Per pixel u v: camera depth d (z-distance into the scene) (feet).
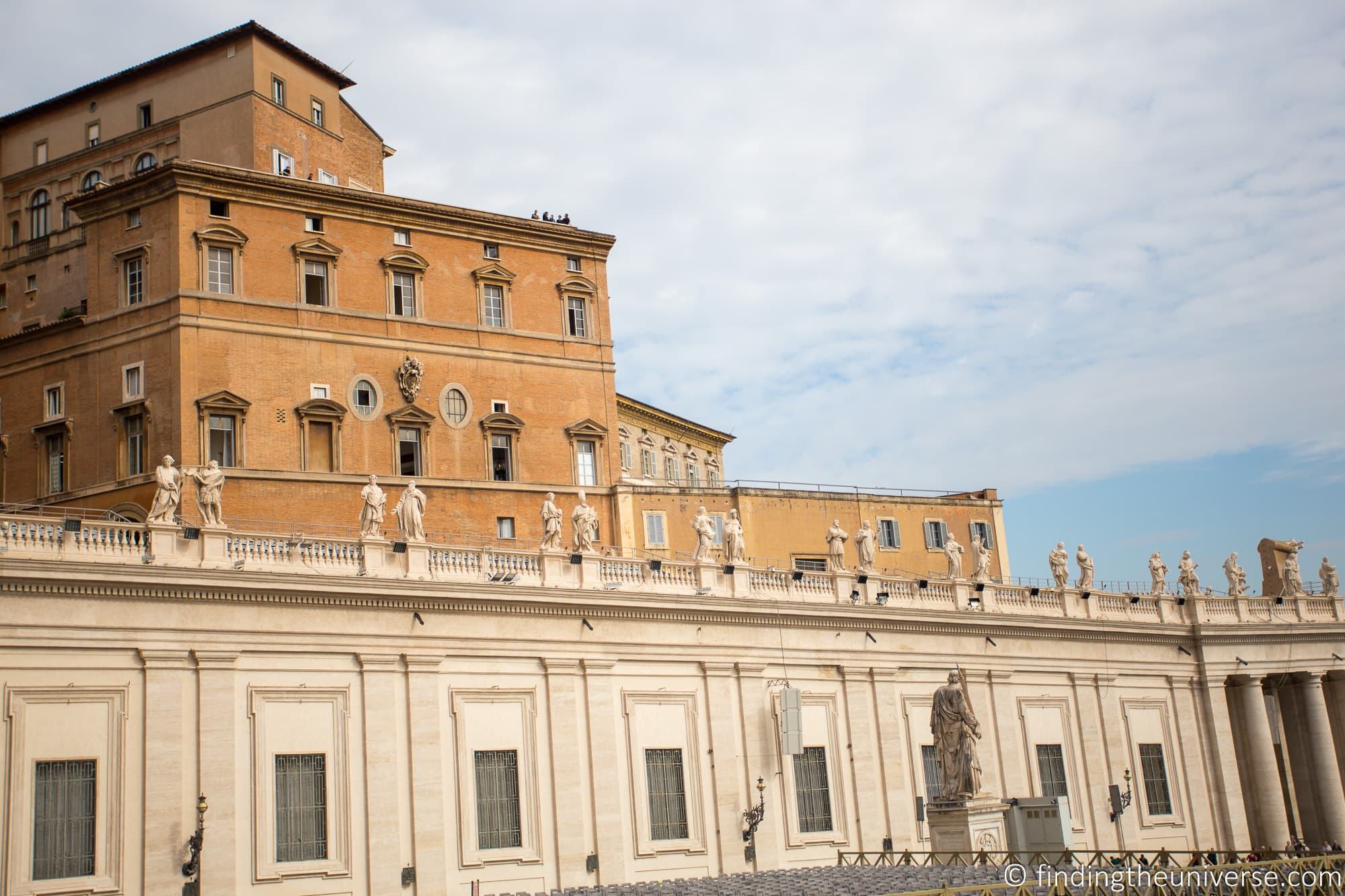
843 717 184.55
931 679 195.72
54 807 127.03
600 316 231.71
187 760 133.90
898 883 133.59
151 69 229.66
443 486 208.33
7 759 124.98
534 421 220.43
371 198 210.79
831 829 178.81
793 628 182.50
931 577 245.45
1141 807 214.90
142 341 196.13
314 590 143.33
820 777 180.24
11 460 204.33
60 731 128.36
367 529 151.23
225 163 219.61
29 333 204.03
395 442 206.69
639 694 166.30
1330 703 244.83
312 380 201.77
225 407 193.06
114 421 196.03
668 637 170.30
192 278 195.31
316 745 141.69
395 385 208.44
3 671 126.31
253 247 201.05
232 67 221.66
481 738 152.66
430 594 150.71
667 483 297.94
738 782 171.73
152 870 129.59
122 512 190.60
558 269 229.25
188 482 188.34
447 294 216.54
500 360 219.00
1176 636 226.99
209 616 137.69
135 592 133.80
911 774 189.16
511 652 156.97
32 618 128.36
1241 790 227.20
